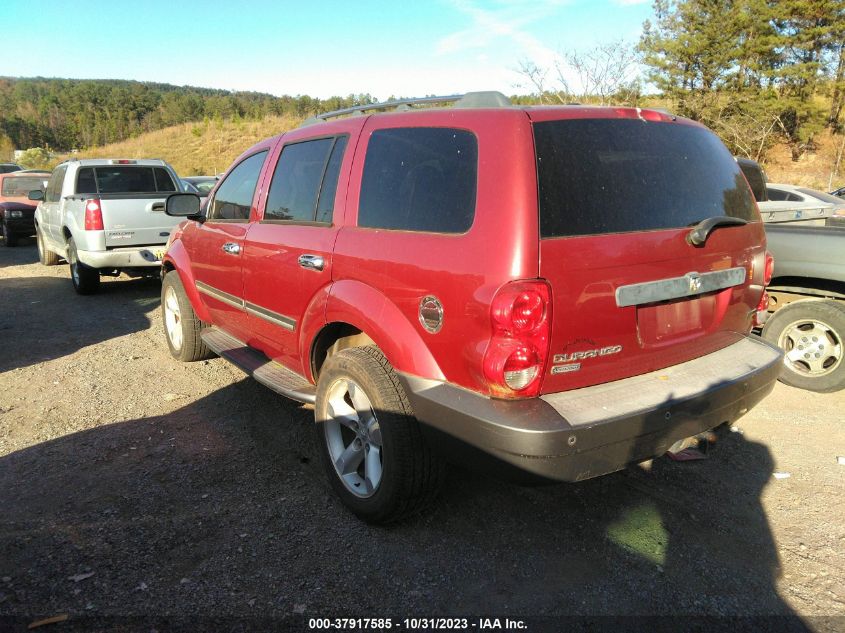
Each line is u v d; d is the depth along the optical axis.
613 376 2.72
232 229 4.44
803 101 36.19
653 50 34.53
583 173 2.64
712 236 2.98
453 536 3.12
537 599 2.67
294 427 4.41
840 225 5.82
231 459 3.94
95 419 4.58
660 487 3.56
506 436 2.42
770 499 3.43
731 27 34.00
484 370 2.47
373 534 3.14
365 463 3.19
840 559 2.91
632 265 2.64
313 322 3.44
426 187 2.88
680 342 2.95
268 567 2.88
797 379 4.93
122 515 3.31
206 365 5.80
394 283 2.88
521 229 2.43
